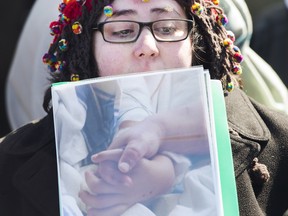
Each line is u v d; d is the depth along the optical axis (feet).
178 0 9.16
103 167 8.16
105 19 9.16
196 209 7.91
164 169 8.03
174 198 7.98
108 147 8.19
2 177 9.75
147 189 8.05
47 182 9.45
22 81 13.57
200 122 8.02
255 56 12.93
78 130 8.27
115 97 8.24
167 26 9.03
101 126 8.24
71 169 8.22
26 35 13.29
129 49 9.00
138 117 8.16
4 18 21.35
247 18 12.02
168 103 8.12
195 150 8.00
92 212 8.11
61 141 8.29
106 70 9.16
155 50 8.89
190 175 7.98
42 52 12.77
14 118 14.44
